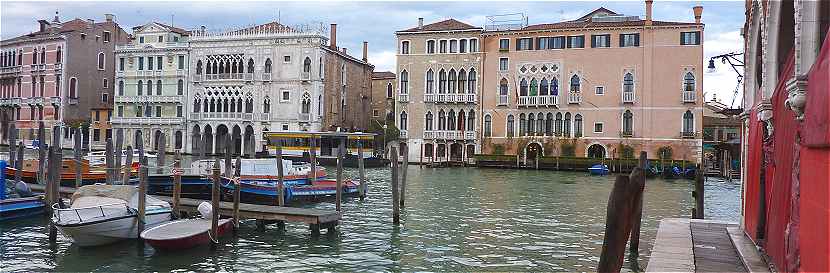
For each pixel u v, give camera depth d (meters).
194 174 22.14
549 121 48.56
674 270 9.30
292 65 53.78
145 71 57.88
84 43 61.56
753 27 11.40
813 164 6.50
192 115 56.44
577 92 47.53
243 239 15.27
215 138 55.88
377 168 46.53
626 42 46.25
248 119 54.69
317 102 53.50
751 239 11.39
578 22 49.88
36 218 17.33
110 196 14.64
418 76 51.88
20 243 14.30
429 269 12.67
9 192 18.11
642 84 45.75
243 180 22.67
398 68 52.34
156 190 21.89
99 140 59.50
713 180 39.66
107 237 13.89
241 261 13.12
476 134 50.25
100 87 63.19
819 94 6.14
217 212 14.07
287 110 53.97
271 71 54.31
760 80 11.83
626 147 45.97
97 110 59.72
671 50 45.09
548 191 28.98
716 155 51.72
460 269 12.65
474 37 50.47
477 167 48.12
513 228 17.61
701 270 9.35
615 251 6.64
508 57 49.66
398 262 13.28
